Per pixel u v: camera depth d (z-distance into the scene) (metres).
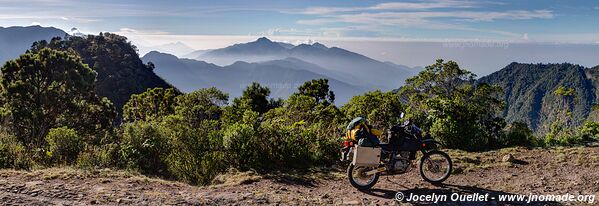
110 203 5.94
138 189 6.78
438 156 7.85
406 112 12.88
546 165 9.13
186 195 6.56
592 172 8.30
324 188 7.64
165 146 10.05
